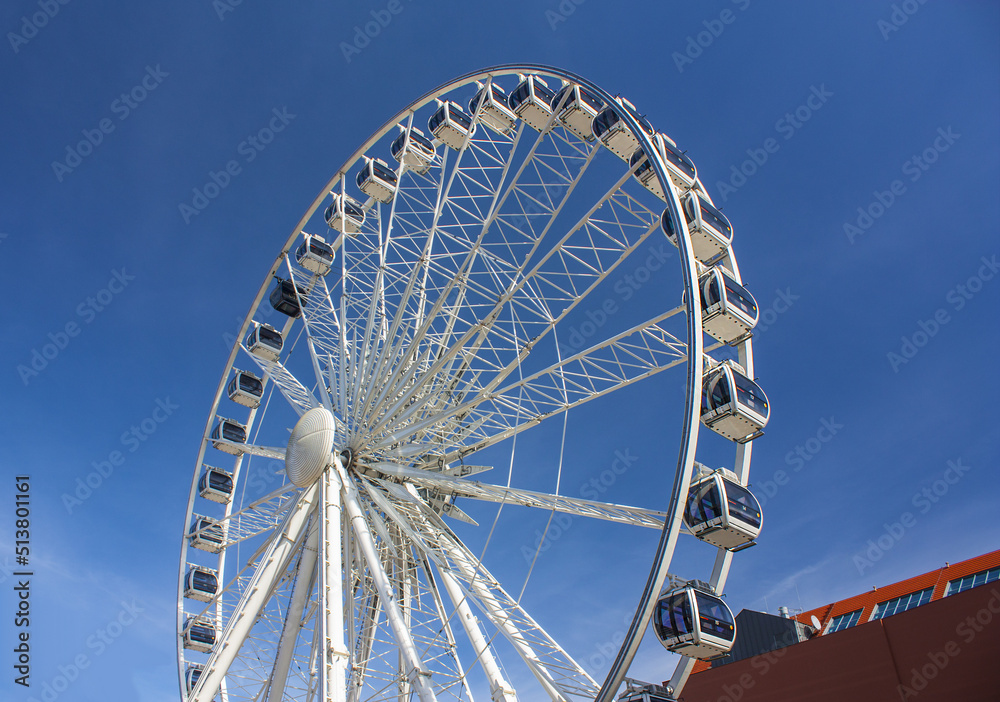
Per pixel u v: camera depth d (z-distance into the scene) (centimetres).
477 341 2372
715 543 1845
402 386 2414
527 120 2688
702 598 1706
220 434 3378
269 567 2189
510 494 2167
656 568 1476
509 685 1888
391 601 1984
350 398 2634
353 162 3077
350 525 2306
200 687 1980
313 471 2327
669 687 1783
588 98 2445
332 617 1948
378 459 2491
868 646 2405
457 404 2381
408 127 3025
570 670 1781
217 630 3169
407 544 2438
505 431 2392
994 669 2097
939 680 2206
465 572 2077
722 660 3228
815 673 2503
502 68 2486
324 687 1811
